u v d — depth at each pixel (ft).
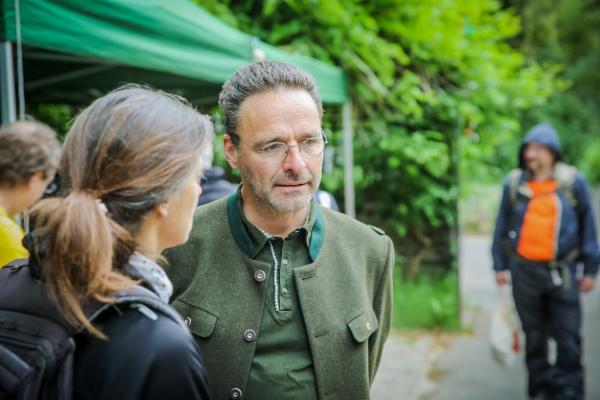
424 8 18.75
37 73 12.33
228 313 4.54
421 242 19.56
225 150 4.76
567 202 12.24
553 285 12.19
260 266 4.63
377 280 5.17
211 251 4.77
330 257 4.82
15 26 6.20
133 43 7.48
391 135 18.63
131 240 3.22
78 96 15.69
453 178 18.94
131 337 3.04
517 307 12.69
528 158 12.48
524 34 54.03
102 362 3.02
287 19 18.15
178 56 8.25
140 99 3.45
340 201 18.86
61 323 3.09
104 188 3.25
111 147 3.26
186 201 3.61
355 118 18.67
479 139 20.97
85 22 6.88
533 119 59.57
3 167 6.32
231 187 8.57
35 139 6.47
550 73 23.21
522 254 12.46
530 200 12.47
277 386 4.44
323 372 4.51
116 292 3.10
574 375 12.29
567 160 68.69
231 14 17.57
